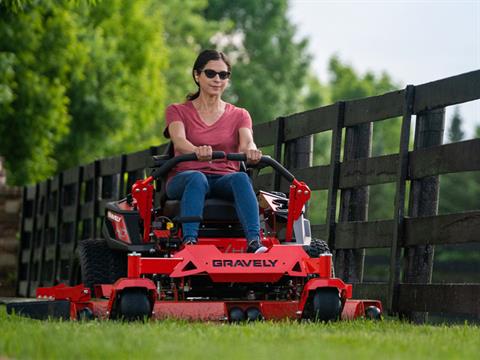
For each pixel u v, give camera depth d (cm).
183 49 8556
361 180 1634
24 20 4241
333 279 1195
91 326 1071
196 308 1197
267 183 1916
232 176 1281
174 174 1345
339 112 1684
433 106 1477
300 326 1097
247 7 10325
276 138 1866
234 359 807
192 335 974
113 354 838
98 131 5053
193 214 1252
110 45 5244
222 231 1305
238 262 1205
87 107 4997
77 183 2641
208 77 1385
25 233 3178
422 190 1512
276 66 10344
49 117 4422
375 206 10412
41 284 2889
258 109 9806
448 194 10562
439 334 1055
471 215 1389
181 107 1397
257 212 1264
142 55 5650
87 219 2612
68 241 2791
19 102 4369
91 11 5362
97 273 1477
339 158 1694
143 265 1195
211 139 1386
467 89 1410
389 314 1533
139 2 5672
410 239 1505
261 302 1220
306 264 1233
